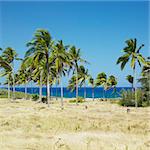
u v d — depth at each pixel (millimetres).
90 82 95875
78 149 13336
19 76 85562
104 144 14508
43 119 26344
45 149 13414
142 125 23047
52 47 47281
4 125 22109
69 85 89688
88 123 23688
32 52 46750
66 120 25734
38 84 73812
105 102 74812
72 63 55969
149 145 14523
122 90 59750
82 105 56656
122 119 27969
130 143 15008
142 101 56812
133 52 50562
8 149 13344
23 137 16828
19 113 32812
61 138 16406
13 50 67625
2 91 101500
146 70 58312
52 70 57719
